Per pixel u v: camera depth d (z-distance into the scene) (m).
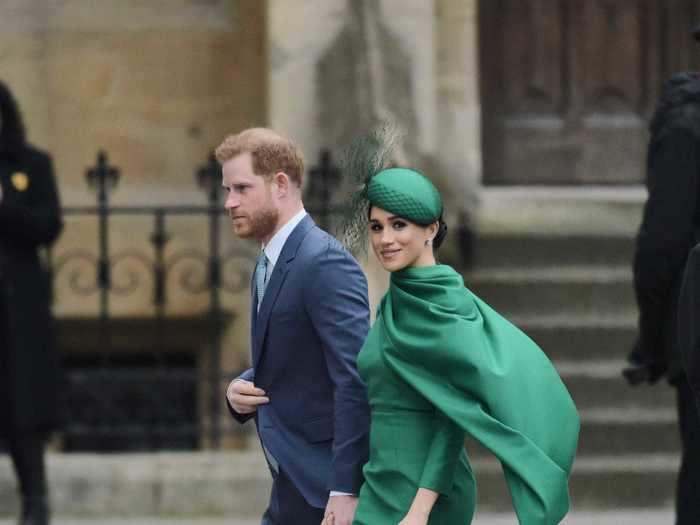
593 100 41.88
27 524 30.11
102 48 40.59
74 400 37.94
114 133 40.59
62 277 39.59
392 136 18.16
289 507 18.91
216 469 33.28
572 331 35.88
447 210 37.91
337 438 18.14
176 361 39.94
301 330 18.59
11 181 30.09
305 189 35.16
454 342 17.00
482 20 41.56
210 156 35.97
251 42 40.81
